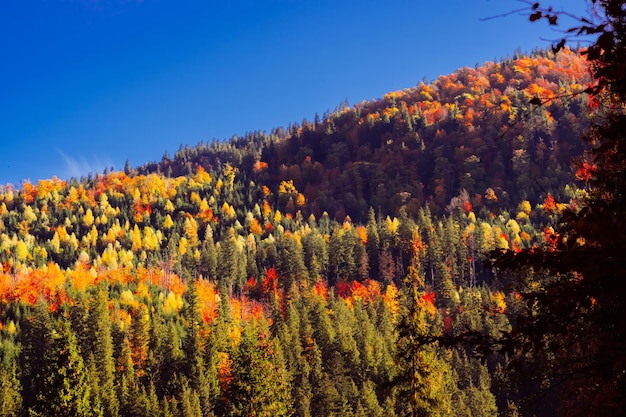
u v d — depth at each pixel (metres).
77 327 86.69
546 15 4.42
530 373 9.09
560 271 4.80
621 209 6.78
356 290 119.69
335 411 56.41
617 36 4.79
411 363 24.14
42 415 30.19
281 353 60.31
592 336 6.63
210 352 75.12
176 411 60.09
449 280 107.81
